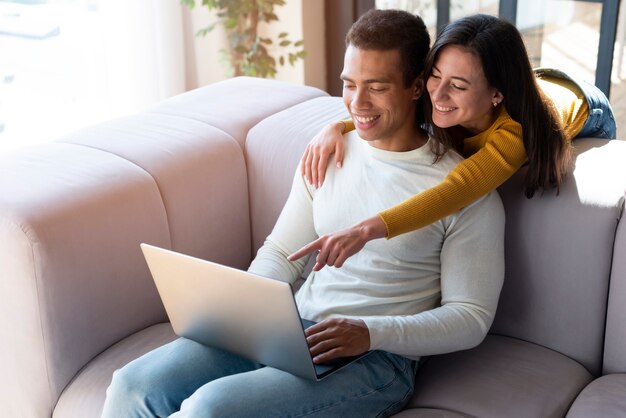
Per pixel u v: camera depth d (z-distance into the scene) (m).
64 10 2.86
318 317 1.49
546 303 1.52
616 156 1.55
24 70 2.83
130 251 1.64
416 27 1.43
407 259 1.45
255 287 1.25
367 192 1.50
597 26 2.86
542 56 3.03
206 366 1.42
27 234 1.49
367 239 1.34
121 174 1.66
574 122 1.54
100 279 1.59
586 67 2.94
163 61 3.14
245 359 1.47
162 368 1.39
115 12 2.96
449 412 1.39
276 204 1.86
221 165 1.82
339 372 1.37
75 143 1.80
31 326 1.55
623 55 2.85
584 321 1.50
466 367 1.50
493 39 1.35
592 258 1.45
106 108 3.07
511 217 1.52
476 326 1.39
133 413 1.37
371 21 1.41
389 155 1.49
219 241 1.84
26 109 2.87
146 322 1.71
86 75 2.99
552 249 1.49
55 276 1.51
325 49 3.51
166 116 1.96
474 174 1.39
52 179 1.62
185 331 1.45
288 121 1.88
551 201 1.48
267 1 3.31
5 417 1.67
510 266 1.54
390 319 1.37
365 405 1.38
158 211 1.69
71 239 1.53
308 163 1.57
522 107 1.40
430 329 1.36
